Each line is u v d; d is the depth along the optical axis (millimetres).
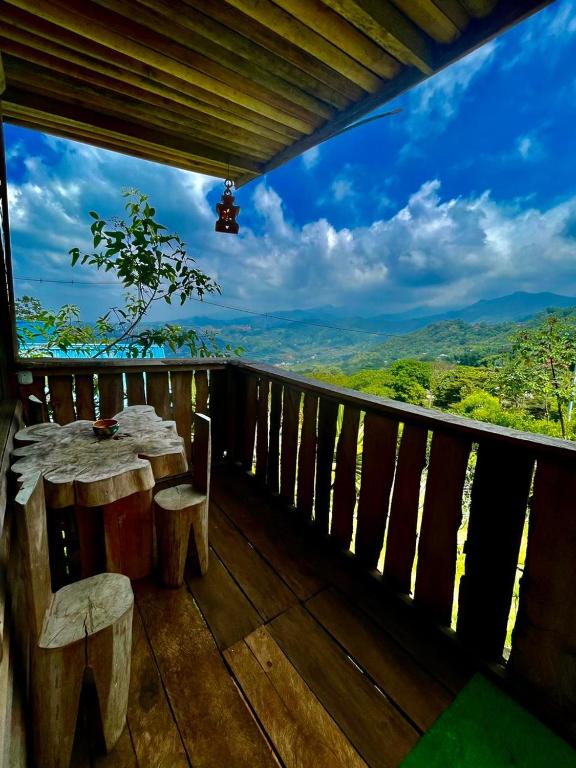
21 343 3369
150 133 2559
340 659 1380
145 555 1757
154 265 3395
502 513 1281
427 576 1551
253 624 1533
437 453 1476
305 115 2361
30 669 1175
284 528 2260
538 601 1180
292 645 1435
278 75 1967
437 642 1473
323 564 1938
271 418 2613
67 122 2449
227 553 2006
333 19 1538
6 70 1946
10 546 1132
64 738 947
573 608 1098
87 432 1824
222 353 4012
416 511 1598
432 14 1493
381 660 1382
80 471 1399
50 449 1603
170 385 2770
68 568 1897
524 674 1236
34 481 945
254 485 2811
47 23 1637
